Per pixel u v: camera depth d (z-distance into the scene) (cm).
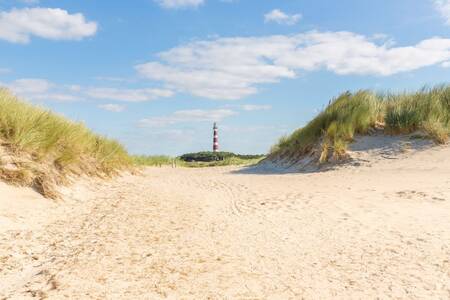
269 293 321
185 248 437
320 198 735
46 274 353
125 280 341
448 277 346
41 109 810
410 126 1327
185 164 2283
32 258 397
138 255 407
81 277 344
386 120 1378
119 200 718
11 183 584
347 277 353
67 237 469
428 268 367
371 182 909
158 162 2175
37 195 600
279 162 1576
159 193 843
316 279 350
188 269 371
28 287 327
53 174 688
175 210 652
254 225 547
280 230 517
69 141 820
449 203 636
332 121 1468
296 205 678
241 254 419
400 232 484
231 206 698
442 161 1084
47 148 695
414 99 1488
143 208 656
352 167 1185
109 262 383
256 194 825
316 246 445
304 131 1567
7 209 518
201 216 611
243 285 336
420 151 1200
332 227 522
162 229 520
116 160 1111
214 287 331
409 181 877
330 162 1274
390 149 1258
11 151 629
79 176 796
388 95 1647
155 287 328
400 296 312
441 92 1516
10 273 357
